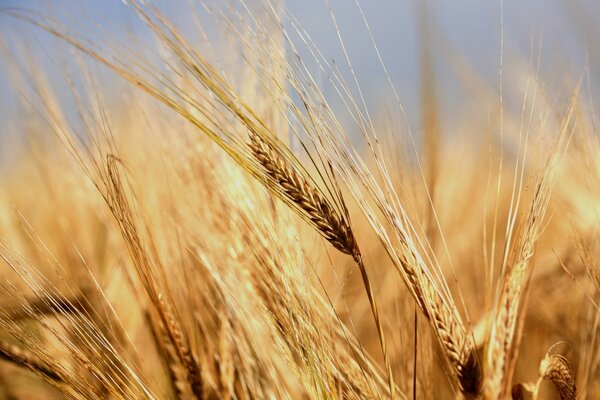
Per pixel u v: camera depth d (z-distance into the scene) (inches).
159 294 27.8
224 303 29.1
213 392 28.7
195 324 29.5
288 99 26.1
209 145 29.1
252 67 26.5
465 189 43.1
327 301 29.0
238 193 28.3
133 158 32.6
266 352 28.5
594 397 29.1
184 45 26.2
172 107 26.0
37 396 30.2
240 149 26.0
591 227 30.5
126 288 31.9
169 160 30.3
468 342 25.8
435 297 25.8
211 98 26.4
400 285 30.1
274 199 27.8
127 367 26.9
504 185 44.2
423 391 29.1
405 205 27.2
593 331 29.7
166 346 28.0
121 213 27.3
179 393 27.9
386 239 26.1
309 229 29.8
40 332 27.5
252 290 28.0
